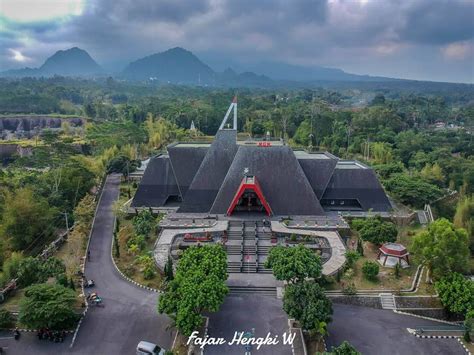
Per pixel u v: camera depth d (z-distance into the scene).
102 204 85.75
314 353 42.56
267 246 63.34
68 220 75.62
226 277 48.50
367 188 80.31
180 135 155.12
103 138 151.88
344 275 56.12
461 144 165.00
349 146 150.62
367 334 46.50
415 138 157.38
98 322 47.50
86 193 87.12
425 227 75.75
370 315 50.19
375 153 132.12
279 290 53.19
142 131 164.25
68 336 45.25
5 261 59.44
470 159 137.25
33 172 110.06
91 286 54.78
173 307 43.47
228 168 79.00
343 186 80.38
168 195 82.06
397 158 134.88
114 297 52.53
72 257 61.31
